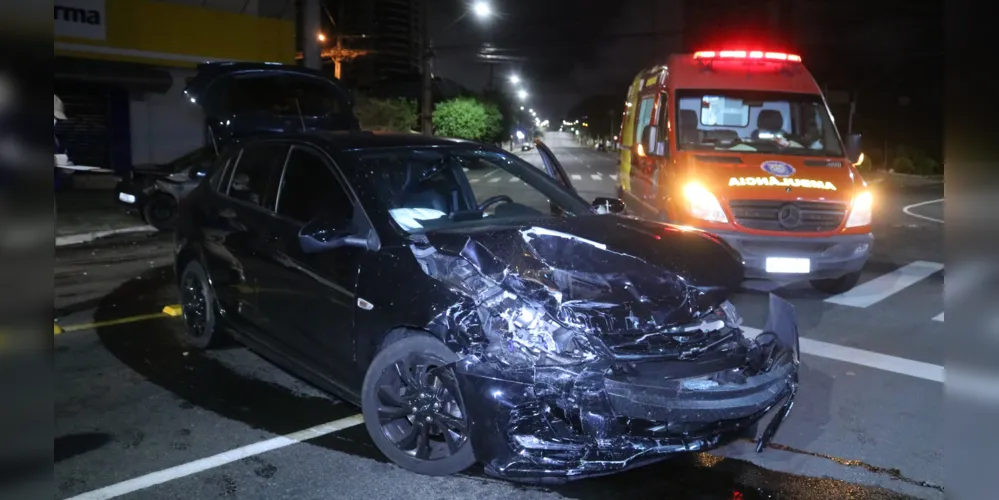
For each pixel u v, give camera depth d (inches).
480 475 165.9
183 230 249.6
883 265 411.2
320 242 175.5
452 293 157.6
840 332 279.6
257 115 352.2
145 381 220.8
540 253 193.6
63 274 366.9
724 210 312.8
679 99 362.3
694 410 147.2
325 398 209.9
